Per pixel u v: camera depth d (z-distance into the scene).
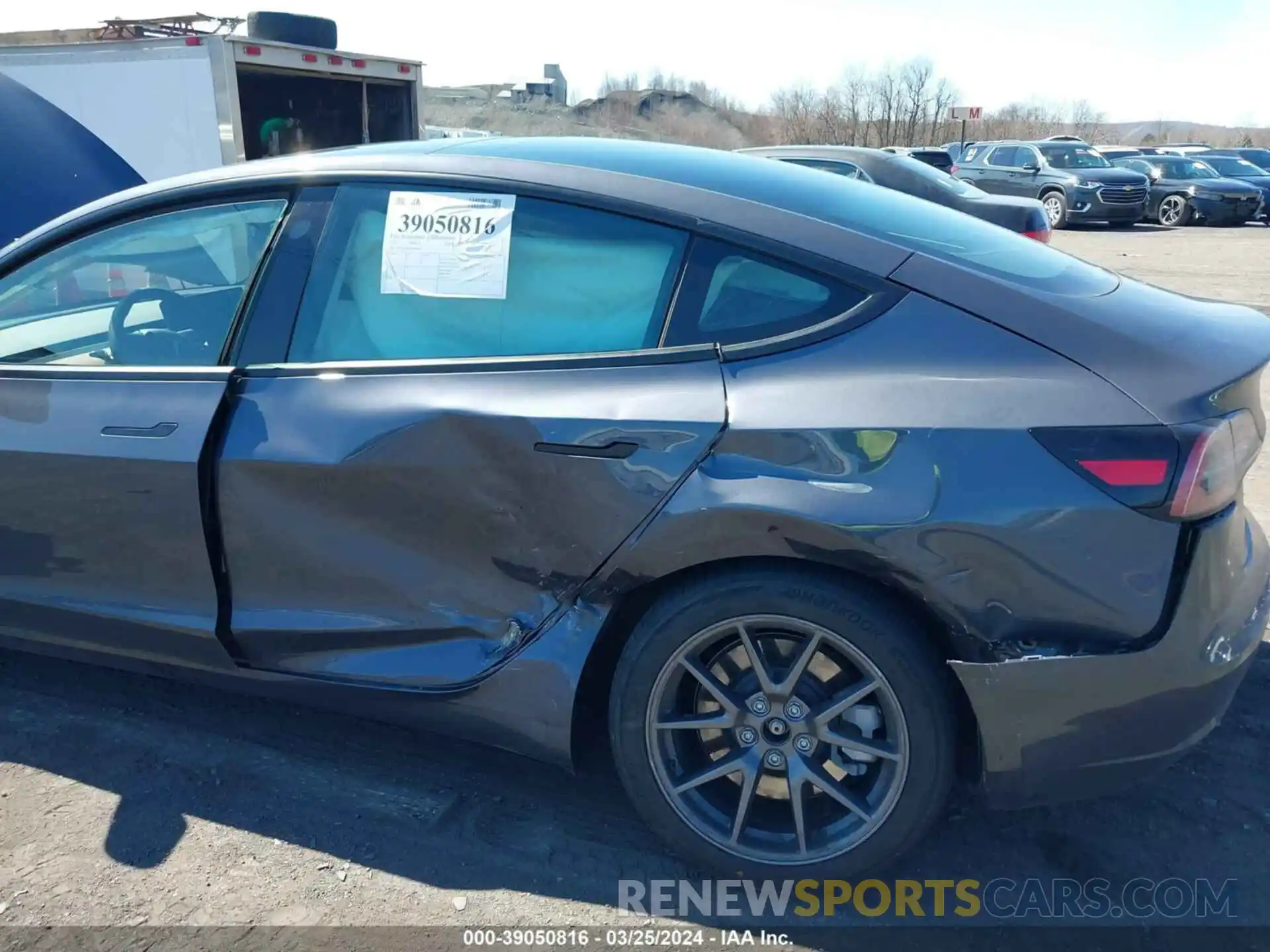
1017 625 2.13
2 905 2.41
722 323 2.38
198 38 8.02
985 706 2.18
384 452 2.49
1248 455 2.23
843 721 2.35
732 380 2.30
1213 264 14.31
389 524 2.55
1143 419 2.07
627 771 2.46
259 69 8.51
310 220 2.74
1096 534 2.08
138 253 2.93
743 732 2.40
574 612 2.44
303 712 3.22
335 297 2.69
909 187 8.77
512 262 2.56
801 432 2.20
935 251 2.46
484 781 2.89
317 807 2.77
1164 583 2.09
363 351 2.63
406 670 2.61
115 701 3.28
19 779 2.89
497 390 2.44
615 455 2.31
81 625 2.99
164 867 2.54
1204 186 20.92
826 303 2.34
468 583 2.52
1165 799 2.77
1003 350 2.20
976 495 2.10
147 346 2.88
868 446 2.16
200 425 2.67
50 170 7.27
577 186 2.57
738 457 2.23
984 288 2.30
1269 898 2.42
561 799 2.81
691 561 2.29
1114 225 21.39
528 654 2.47
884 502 2.13
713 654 2.43
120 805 2.77
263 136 9.27
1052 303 2.29
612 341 2.44
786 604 2.26
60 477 2.83
